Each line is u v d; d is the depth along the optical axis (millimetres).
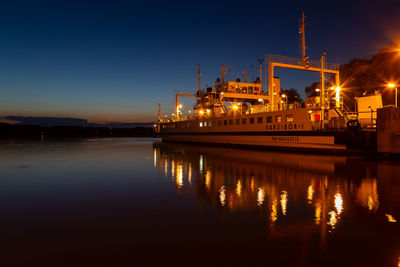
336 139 30984
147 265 7480
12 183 19984
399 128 27141
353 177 19719
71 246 8828
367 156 30547
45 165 30391
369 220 10867
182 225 10656
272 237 9281
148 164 30359
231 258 7816
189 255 8047
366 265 7355
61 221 11414
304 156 31969
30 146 67000
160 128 79688
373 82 50219
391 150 27656
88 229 10406
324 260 7621
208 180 19797
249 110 45656
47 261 7793
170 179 20875
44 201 14781
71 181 20656
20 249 8633
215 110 52469
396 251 8141
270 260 7648
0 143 83188
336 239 9031
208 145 53031
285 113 35875
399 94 45531
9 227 10695
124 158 37188
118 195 15969
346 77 57812
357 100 36000
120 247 8695
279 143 37000
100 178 21859
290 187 16984
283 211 12195
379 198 14164
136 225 10773
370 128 30672
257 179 19703
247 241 8984
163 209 12930
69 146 66438
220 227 10352
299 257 7824
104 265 7523
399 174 20688
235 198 14617
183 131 63750
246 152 38531
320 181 18547
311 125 33031
